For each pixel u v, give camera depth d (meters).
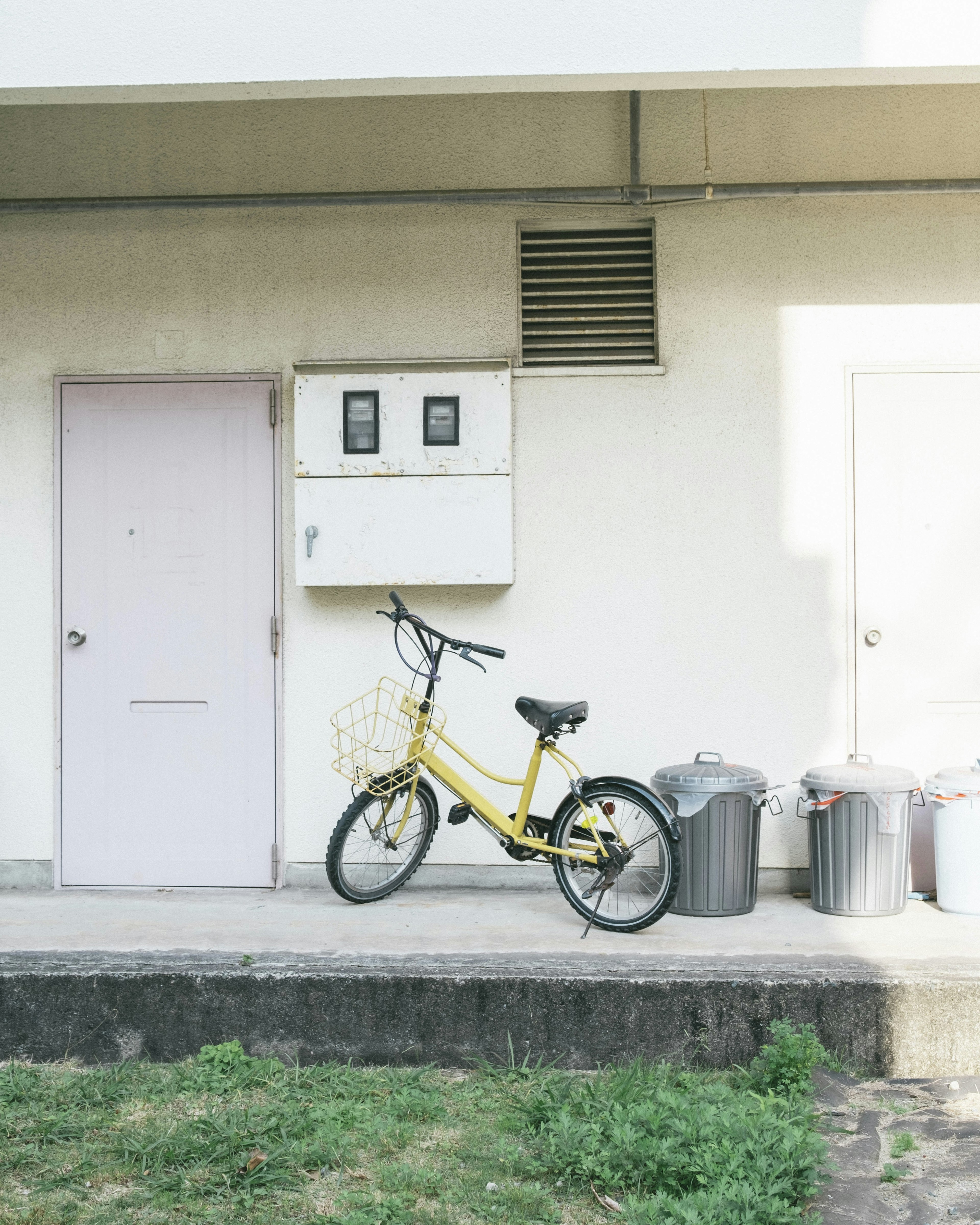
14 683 4.91
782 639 4.83
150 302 4.91
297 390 4.76
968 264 4.81
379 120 4.88
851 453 4.83
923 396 4.82
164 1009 3.64
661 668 4.84
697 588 4.84
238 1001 3.63
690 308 4.85
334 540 4.75
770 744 4.82
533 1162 2.96
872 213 4.82
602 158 4.85
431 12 3.66
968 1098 3.39
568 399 4.85
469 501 4.75
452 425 4.75
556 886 4.82
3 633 4.91
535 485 4.86
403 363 4.76
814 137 4.82
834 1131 3.15
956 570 4.82
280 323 4.89
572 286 4.91
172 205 4.77
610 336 4.91
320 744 4.86
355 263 4.88
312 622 4.88
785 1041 3.37
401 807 4.62
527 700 4.35
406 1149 3.08
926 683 4.82
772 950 3.85
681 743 4.83
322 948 3.86
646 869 4.25
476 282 4.86
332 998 3.62
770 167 4.84
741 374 4.84
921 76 3.65
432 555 4.74
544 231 4.91
